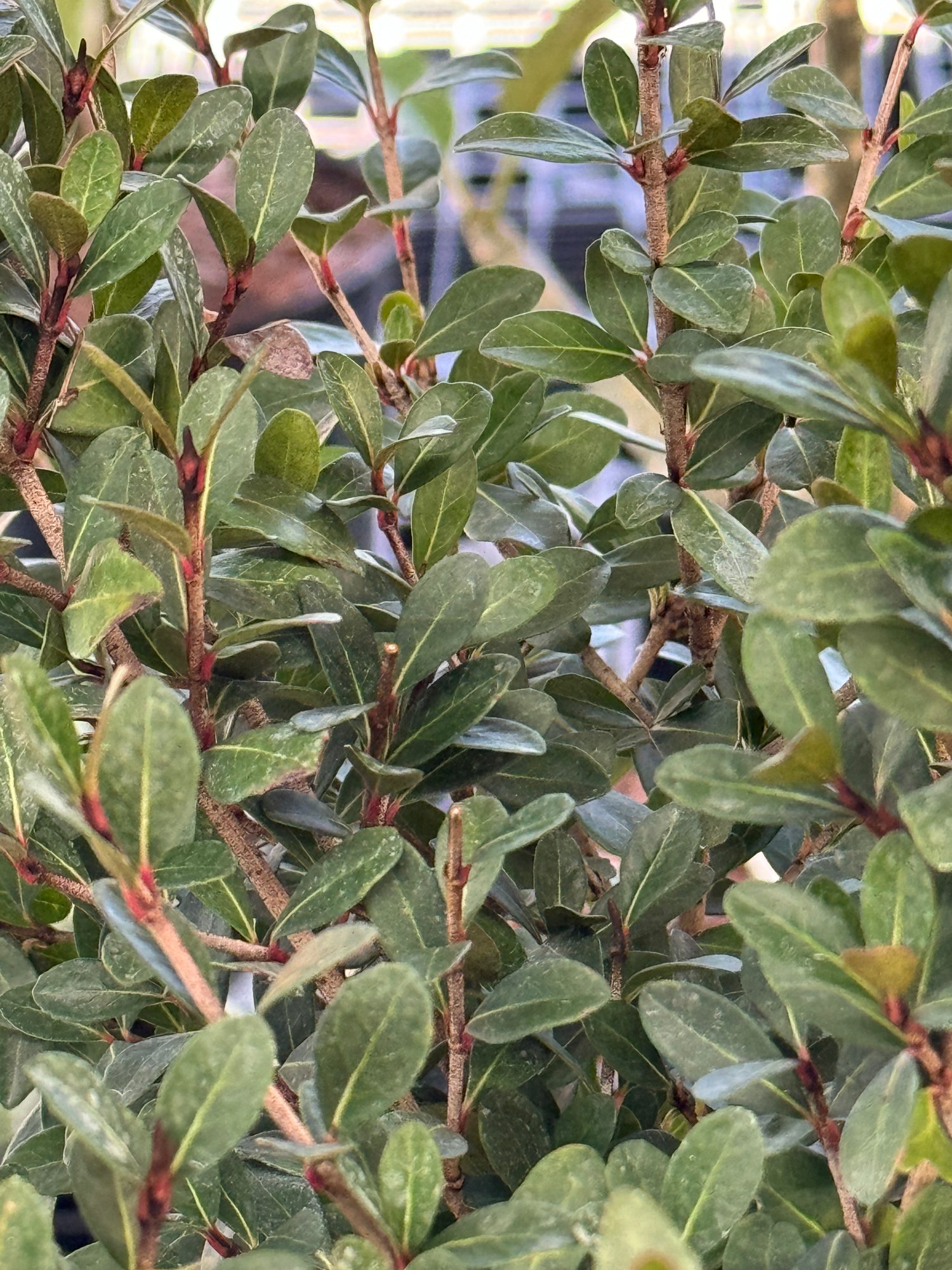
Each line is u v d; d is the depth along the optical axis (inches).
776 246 27.3
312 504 23.4
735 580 24.0
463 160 51.4
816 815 19.7
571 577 24.7
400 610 24.3
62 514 23.6
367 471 25.5
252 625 21.4
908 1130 19.0
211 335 24.3
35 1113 24.5
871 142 26.7
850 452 21.1
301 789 23.2
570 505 28.5
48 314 22.5
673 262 24.3
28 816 21.5
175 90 24.1
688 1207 19.6
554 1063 24.2
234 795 21.2
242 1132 18.7
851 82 32.5
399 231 32.6
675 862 23.7
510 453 26.8
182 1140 18.7
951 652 19.2
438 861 21.3
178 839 19.5
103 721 19.3
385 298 31.9
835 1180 20.8
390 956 21.5
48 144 23.6
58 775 19.2
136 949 19.2
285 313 47.1
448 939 20.7
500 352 25.4
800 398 19.4
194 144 24.5
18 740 21.3
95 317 24.5
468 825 21.3
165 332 23.8
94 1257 20.6
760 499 28.3
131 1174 18.4
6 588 23.4
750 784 19.8
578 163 24.6
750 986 21.1
